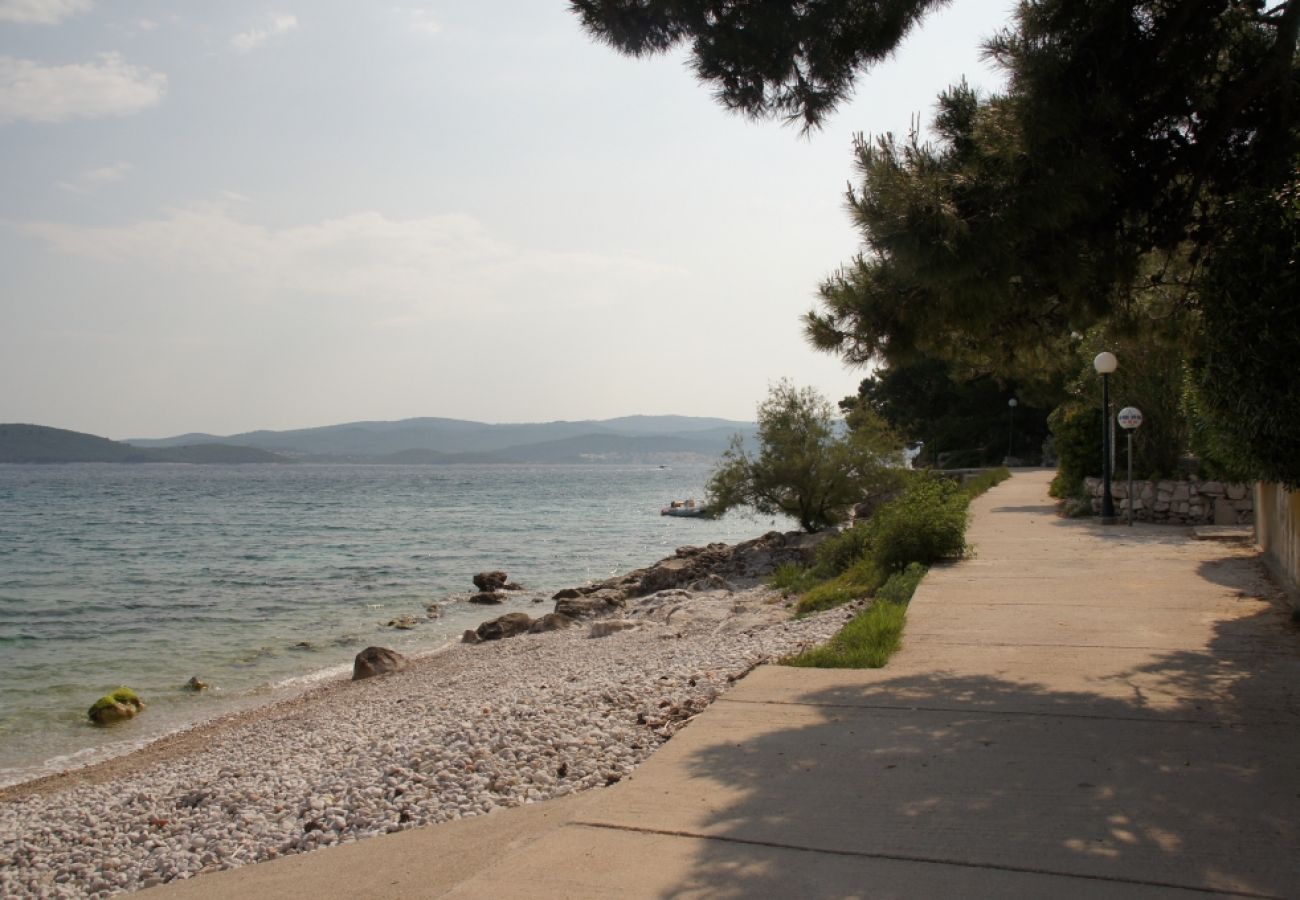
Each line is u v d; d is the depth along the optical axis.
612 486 149.38
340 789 6.91
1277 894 3.77
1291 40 7.45
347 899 4.34
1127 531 18.41
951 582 12.73
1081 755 5.61
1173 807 4.73
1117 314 9.21
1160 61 7.73
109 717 14.98
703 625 16.44
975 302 7.47
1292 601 10.50
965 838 4.37
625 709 7.88
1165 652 8.41
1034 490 32.12
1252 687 7.13
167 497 107.50
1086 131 7.36
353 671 18.00
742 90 8.52
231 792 7.91
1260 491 14.49
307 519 67.50
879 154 7.38
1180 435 21.44
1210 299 7.38
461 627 23.48
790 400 29.86
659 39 8.41
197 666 19.09
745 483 30.00
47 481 178.12
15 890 6.40
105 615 25.39
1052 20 7.43
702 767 5.51
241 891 4.62
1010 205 7.05
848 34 8.05
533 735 7.22
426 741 7.94
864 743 5.92
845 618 12.09
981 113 7.50
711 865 4.14
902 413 64.44
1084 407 23.80
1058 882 3.90
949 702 6.88
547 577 34.06
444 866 4.63
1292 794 4.89
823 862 4.14
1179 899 3.75
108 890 6.04
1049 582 12.49
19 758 13.09
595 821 4.70
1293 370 6.84
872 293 8.16
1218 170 8.18
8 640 21.94
